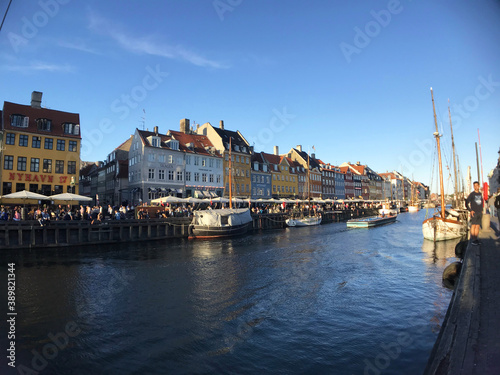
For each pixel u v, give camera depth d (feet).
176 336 32.55
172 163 176.04
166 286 51.31
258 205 216.54
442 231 93.97
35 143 129.59
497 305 21.20
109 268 65.00
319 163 344.69
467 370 14.15
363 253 79.36
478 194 42.52
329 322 34.78
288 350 28.76
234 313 38.65
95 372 26.20
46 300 44.70
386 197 482.69
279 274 57.88
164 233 115.24
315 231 142.61
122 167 187.52
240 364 26.73
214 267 65.31
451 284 45.88
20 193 89.35
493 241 47.37
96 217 110.01
